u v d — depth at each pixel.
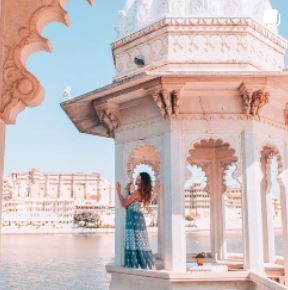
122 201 8.45
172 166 7.79
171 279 7.32
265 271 8.71
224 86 7.80
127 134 8.66
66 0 3.60
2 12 3.24
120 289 8.20
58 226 128.88
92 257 58.12
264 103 7.81
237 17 8.20
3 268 46.28
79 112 9.33
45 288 34.59
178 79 7.49
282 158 8.52
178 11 8.40
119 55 9.15
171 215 7.68
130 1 9.48
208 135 7.90
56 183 171.88
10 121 3.23
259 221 7.66
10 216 126.31
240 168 7.83
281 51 9.24
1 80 3.16
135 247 8.11
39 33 3.38
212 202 10.30
